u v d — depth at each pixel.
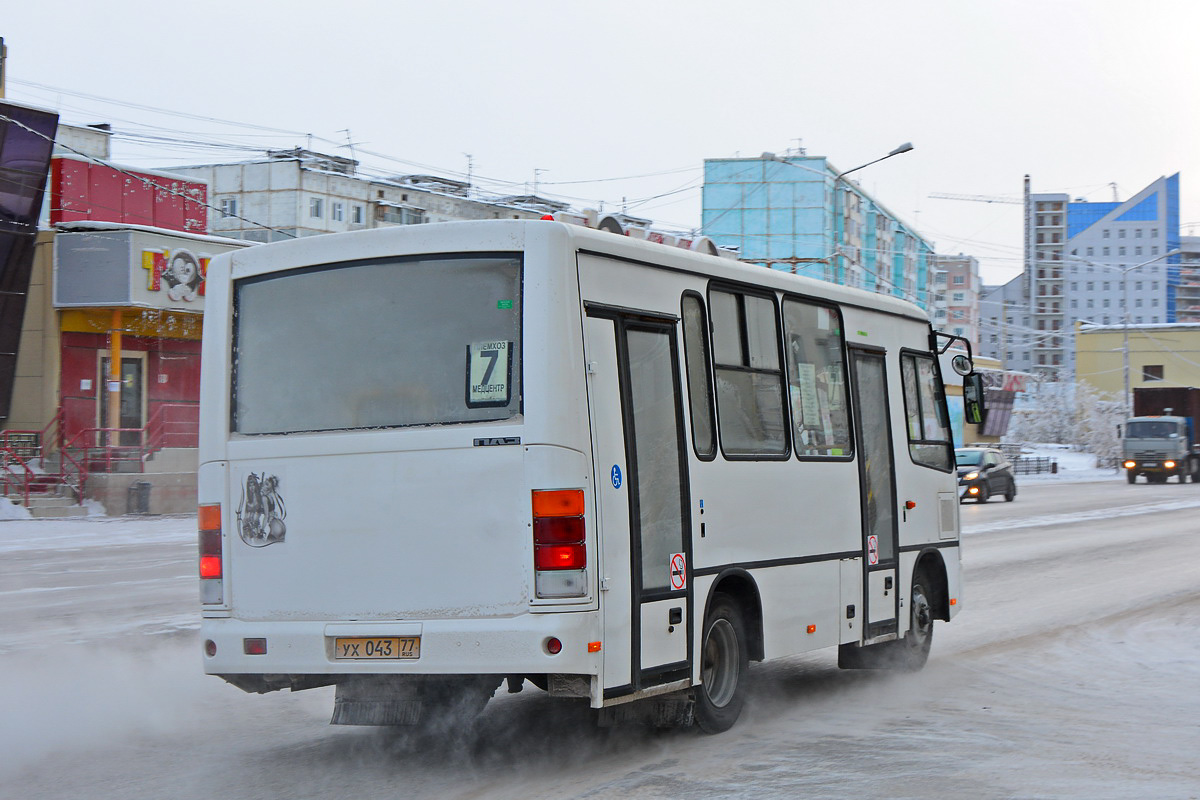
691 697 7.79
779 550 8.56
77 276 34.09
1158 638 12.95
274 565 7.20
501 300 6.87
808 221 83.94
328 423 7.20
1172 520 31.59
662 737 8.02
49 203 37.69
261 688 7.33
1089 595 16.58
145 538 26.52
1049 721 8.70
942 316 146.12
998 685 10.24
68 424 34.75
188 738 7.98
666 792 6.61
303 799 6.48
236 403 7.47
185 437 37.31
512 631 6.61
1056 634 13.20
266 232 82.00
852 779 6.92
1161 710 9.15
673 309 7.64
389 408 7.04
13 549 23.72
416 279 7.08
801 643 8.80
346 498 7.03
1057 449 95.19
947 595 11.23
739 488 8.11
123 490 33.25
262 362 7.44
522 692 9.57
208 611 7.38
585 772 7.07
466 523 6.76
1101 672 10.92
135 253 33.91
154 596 15.62
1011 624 13.95
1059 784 6.84
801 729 8.36
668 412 7.47
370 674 6.89
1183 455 58.72
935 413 11.38
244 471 7.34
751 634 8.33
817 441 9.21
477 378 6.85
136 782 6.84
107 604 14.78
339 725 7.75
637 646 7.02
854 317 10.00
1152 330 94.31
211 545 7.41
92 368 35.47
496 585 6.68
